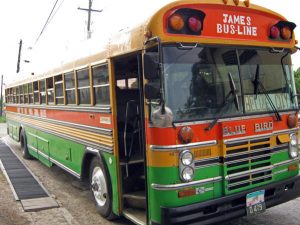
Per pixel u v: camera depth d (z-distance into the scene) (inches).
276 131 198.8
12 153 520.4
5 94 623.5
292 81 212.5
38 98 387.2
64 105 298.8
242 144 184.5
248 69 192.9
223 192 179.0
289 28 209.2
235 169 182.4
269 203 194.4
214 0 182.9
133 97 231.0
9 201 278.4
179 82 172.7
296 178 207.3
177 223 165.8
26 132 457.7
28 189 310.8
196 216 170.4
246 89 190.4
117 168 213.0
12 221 234.8
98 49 229.0
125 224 230.1
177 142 168.7
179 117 170.7
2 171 389.7
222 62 185.2
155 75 163.0
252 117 188.9
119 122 223.6
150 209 177.2
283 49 207.9
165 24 170.9
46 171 390.0
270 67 202.2
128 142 217.9
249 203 185.3
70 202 277.6
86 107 250.5
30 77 419.2
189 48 175.5
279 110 201.6
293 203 258.4
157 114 167.0
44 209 259.0
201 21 176.6
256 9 195.9
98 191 243.0
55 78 319.9
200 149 173.6
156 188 171.3
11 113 563.8
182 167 168.7
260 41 197.6
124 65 224.8
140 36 179.9
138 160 217.3
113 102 213.6
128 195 209.3
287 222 221.8
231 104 184.1
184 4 174.7
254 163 189.0
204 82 179.0
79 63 260.7
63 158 311.6
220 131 178.5
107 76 218.4
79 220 238.4
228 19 187.0
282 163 201.9
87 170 267.0
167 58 170.9
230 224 220.1
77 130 272.2
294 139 208.5
